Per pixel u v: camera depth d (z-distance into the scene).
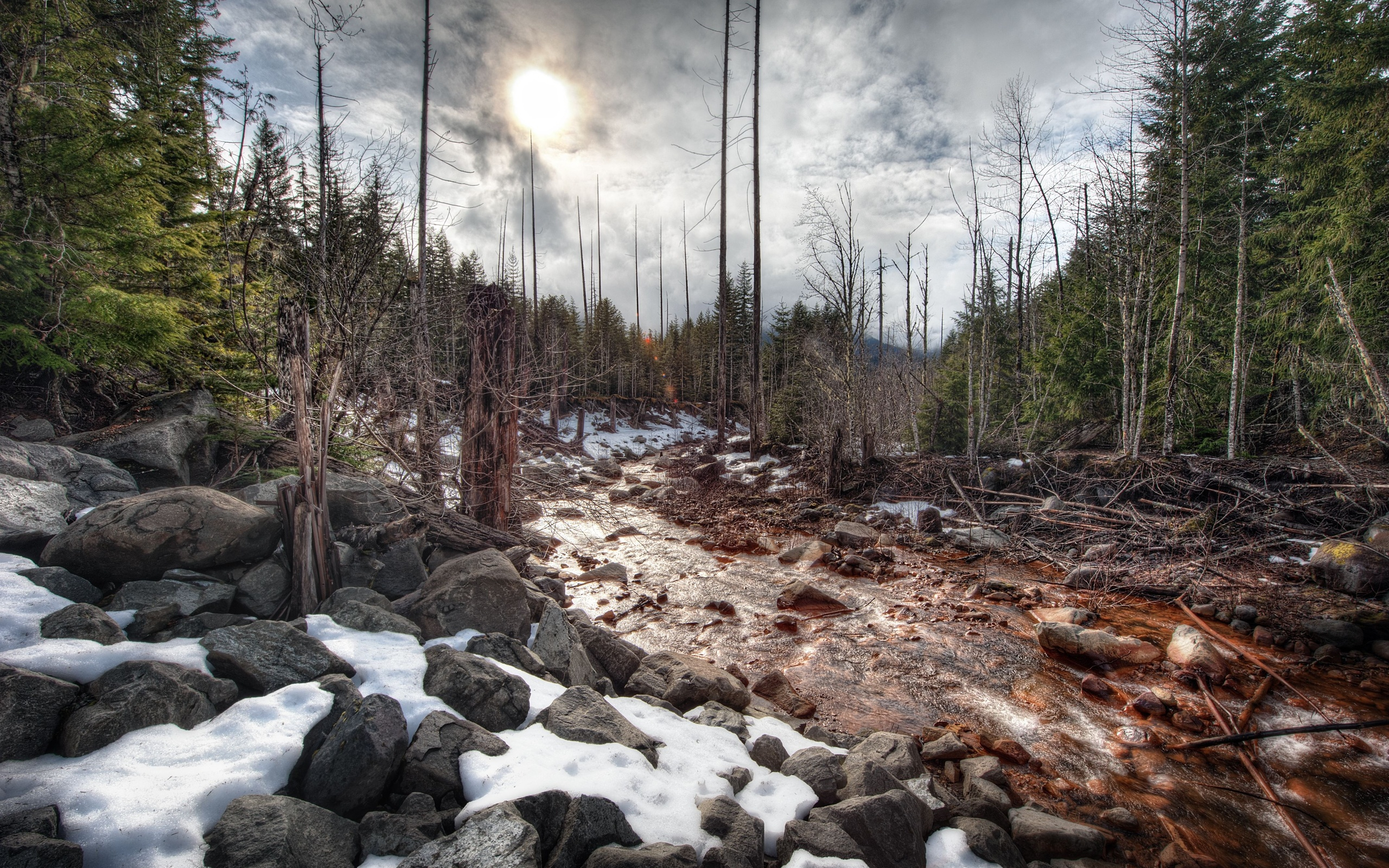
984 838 3.29
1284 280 14.00
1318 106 10.55
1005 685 6.09
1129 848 3.75
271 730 2.69
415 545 5.37
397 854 2.29
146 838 1.99
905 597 8.83
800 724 5.04
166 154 7.21
